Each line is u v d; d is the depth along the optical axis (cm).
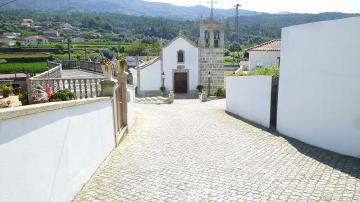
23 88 2242
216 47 3878
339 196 640
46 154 540
